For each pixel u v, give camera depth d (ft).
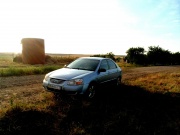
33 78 43.39
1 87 31.45
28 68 54.49
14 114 17.37
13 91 28.73
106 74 28.73
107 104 22.97
